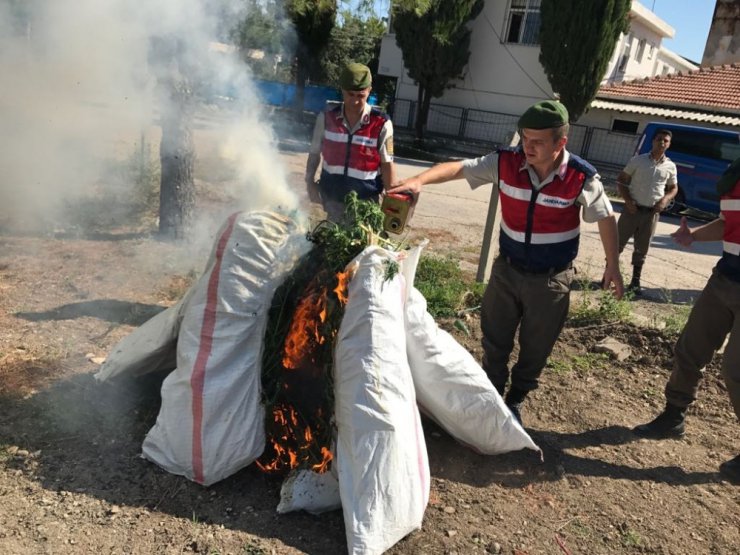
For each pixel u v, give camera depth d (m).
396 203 3.02
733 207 3.31
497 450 3.28
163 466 2.84
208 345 2.76
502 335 3.59
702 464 3.52
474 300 5.68
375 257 2.70
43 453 2.89
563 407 4.01
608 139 20.20
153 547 2.44
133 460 2.91
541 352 3.51
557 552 2.69
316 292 2.81
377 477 2.49
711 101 18.88
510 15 20.94
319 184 4.41
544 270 3.33
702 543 2.85
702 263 9.45
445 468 3.20
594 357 4.85
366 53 21.45
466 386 3.11
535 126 2.97
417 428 2.71
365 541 2.41
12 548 2.34
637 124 19.75
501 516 2.88
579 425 3.82
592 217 3.22
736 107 18.16
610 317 5.52
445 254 7.67
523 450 3.44
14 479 2.71
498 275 3.46
